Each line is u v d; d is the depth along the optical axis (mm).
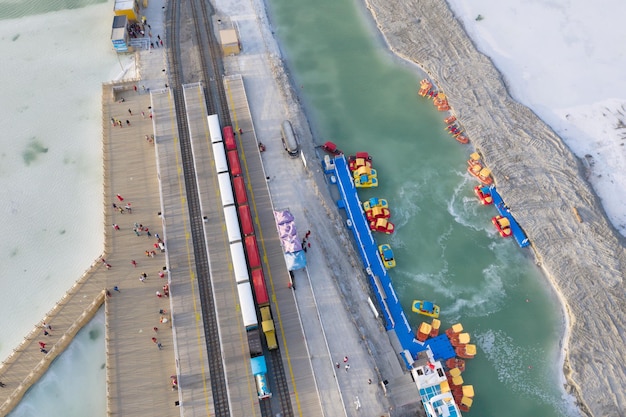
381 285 65875
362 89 87000
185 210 69375
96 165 76500
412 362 59438
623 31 91500
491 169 76125
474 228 72500
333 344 59625
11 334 62281
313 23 96250
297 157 75062
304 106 84500
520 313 65500
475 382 60469
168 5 95375
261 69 86125
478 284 67750
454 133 81188
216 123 74750
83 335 61969
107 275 64250
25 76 86938
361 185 75062
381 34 94562
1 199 73250
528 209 72438
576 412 58250
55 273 66688
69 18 94750
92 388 58812
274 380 56906
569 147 78812
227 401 55750
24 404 57781
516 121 80625
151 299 62594
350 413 54969
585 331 62781
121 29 87500
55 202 73000
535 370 61219
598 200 73750
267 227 68125
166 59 86688
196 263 65000
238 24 92750
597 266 67438
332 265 65688
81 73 86750
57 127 80625
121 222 68625
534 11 95125
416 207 74250
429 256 69938
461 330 62750
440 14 94875
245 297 59188
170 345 59531
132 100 81188
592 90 84500
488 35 92250
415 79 88250
